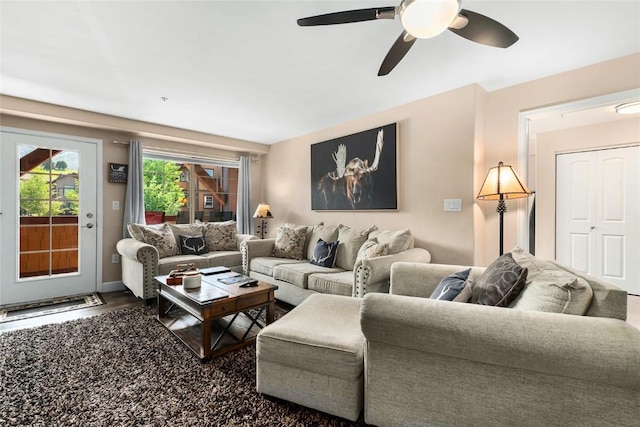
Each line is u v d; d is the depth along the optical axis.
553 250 4.22
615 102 2.31
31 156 3.41
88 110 3.48
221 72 2.52
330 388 1.46
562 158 4.17
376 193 3.55
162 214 4.62
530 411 1.11
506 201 2.88
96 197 3.82
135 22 1.83
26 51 2.16
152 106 3.35
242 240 4.49
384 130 3.45
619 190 3.77
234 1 1.66
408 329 1.24
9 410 1.56
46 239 3.52
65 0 1.62
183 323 2.70
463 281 1.57
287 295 3.27
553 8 1.74
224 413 1.55
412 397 1.30
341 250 3.46
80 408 1.58
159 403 1.62
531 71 2.54
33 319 2.87
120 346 2.28
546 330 1.06
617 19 1.83
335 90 2.93
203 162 4.89
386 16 1.40
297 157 4.76
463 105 2.85
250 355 2.17
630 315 3.04
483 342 1.12
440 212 3.03
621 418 1.00
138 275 3.34
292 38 2.03
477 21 1.46
